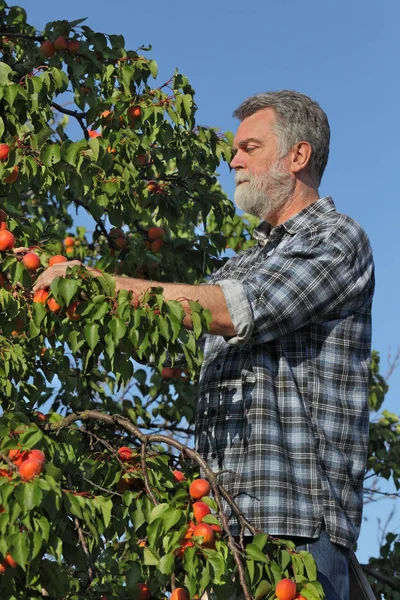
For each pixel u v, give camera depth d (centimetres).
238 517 336
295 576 329
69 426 385
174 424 801
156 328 346
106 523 343
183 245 706
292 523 354
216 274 443
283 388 373
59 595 344
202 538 320
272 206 418
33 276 396
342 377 384
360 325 395
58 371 643
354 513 373
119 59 600
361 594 382
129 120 587
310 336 383
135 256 670
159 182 707
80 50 595
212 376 390
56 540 319
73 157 488
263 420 365
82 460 383
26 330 482
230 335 366
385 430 827
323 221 401
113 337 342
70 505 326
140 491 371
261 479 359
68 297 341
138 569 378
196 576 313
